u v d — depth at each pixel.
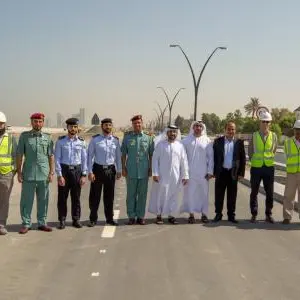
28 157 8.23
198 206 9.38
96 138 8.91
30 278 5.70
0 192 8.01
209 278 5.74
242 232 8.42
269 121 9.33
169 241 7.66
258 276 5.85
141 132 9.16
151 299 5.01
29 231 8.32
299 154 9.18
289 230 8.63
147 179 9.14
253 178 9.38
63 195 8.59
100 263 6.36
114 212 10.46
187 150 9.41
